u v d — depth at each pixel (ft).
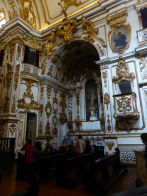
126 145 28.99
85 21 39.88
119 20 35.83
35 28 49.37
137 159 17.33
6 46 43.80
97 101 49.62
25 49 43.27
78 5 44.29
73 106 52.39
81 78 53.21
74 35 42.32
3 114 36.45
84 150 29.35
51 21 48.78
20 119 38.45
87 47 44.80
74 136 46.85
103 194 13.33
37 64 45.83
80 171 20.90
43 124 41.47
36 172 19.39
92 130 45.37
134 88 31.07
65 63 51.13
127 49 33.63
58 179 16.62
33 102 42.37
